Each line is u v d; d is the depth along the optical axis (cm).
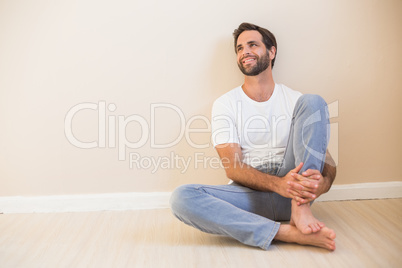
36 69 249
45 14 245
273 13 252
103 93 254
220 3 250
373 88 263
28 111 252
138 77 254
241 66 237
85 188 260
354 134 265
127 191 262
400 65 262
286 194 203
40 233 227
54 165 257
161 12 249
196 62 254
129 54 251
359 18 256
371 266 183
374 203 262
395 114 266
